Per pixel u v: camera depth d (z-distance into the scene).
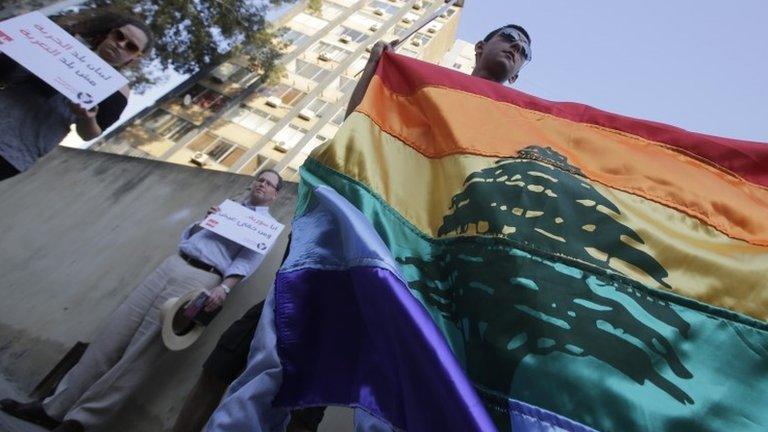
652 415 0.93
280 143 16.77
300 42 21.17
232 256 2.66
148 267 3.24
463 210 1.36
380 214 1.38
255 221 2.73
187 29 12.55
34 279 3.23
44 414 2.01
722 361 1.05
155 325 2.24
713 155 1.77
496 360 1.02
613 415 0.92
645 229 1.32
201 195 3.75
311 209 1.54
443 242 1.33
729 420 0.95
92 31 2.21
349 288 1.28
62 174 4.31
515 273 1.14
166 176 4.03
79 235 3.58
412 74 1.96
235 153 16.36
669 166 1.67
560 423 0.91
